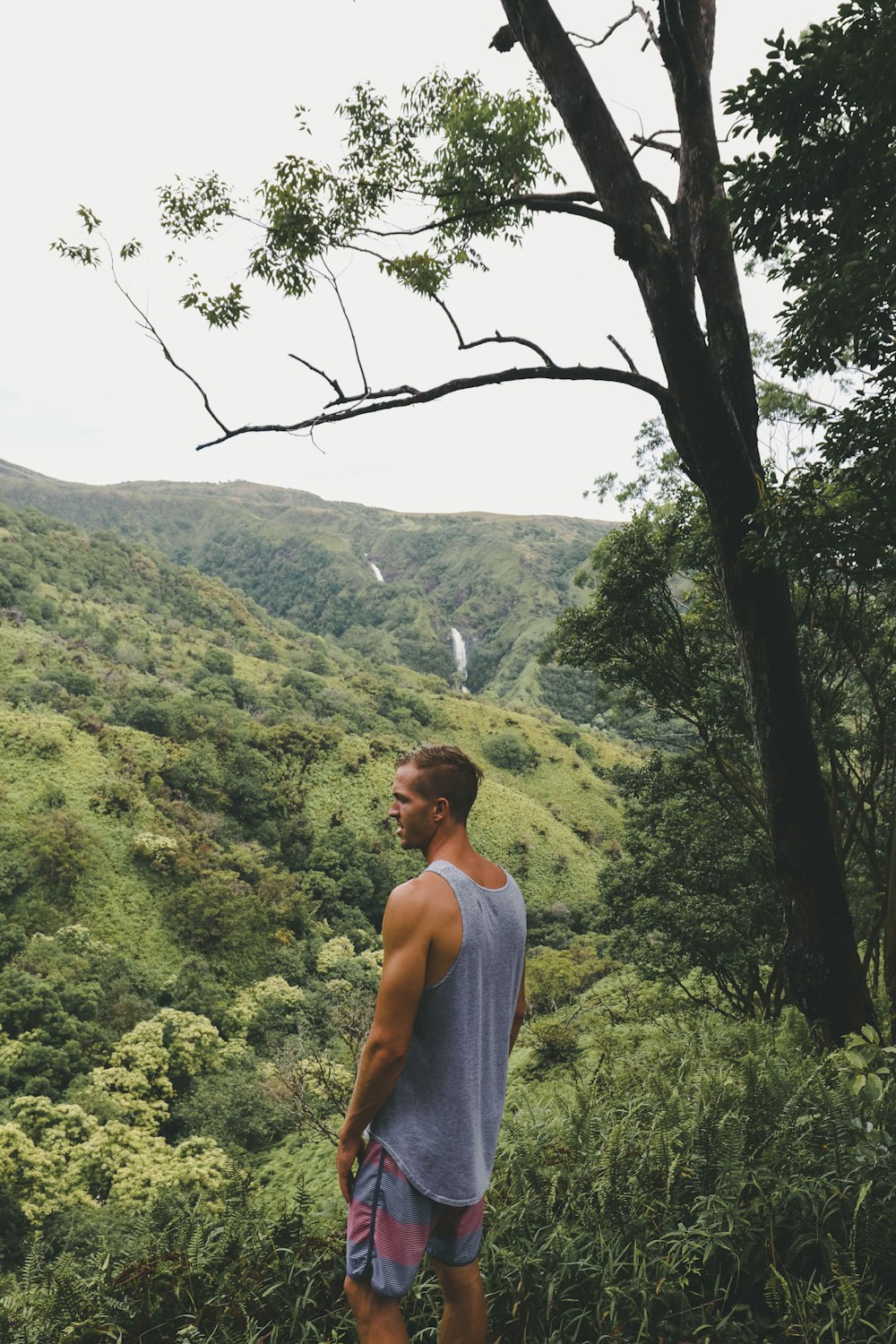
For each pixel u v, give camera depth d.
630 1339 2.09
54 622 131.88
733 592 6.00
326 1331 2.19
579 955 40.09
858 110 4.27
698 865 14.80
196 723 88.56
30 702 89.56
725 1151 2.49
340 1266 2.33
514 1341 2.13
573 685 181.88
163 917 61.31
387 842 82.38
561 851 79.31
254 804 82.00
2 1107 35.31
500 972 1.64
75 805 70.31
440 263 6.97
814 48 4.11
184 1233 2.53
